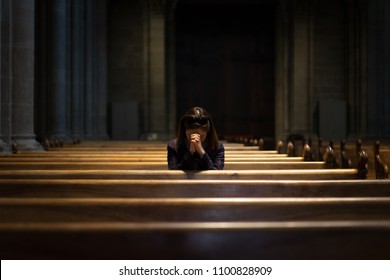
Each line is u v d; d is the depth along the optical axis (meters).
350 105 30.66
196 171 6.65
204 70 33.47
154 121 29.77
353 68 30.52
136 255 3.01
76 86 23.88
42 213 4.45
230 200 4.41
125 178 6.59
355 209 4.49
